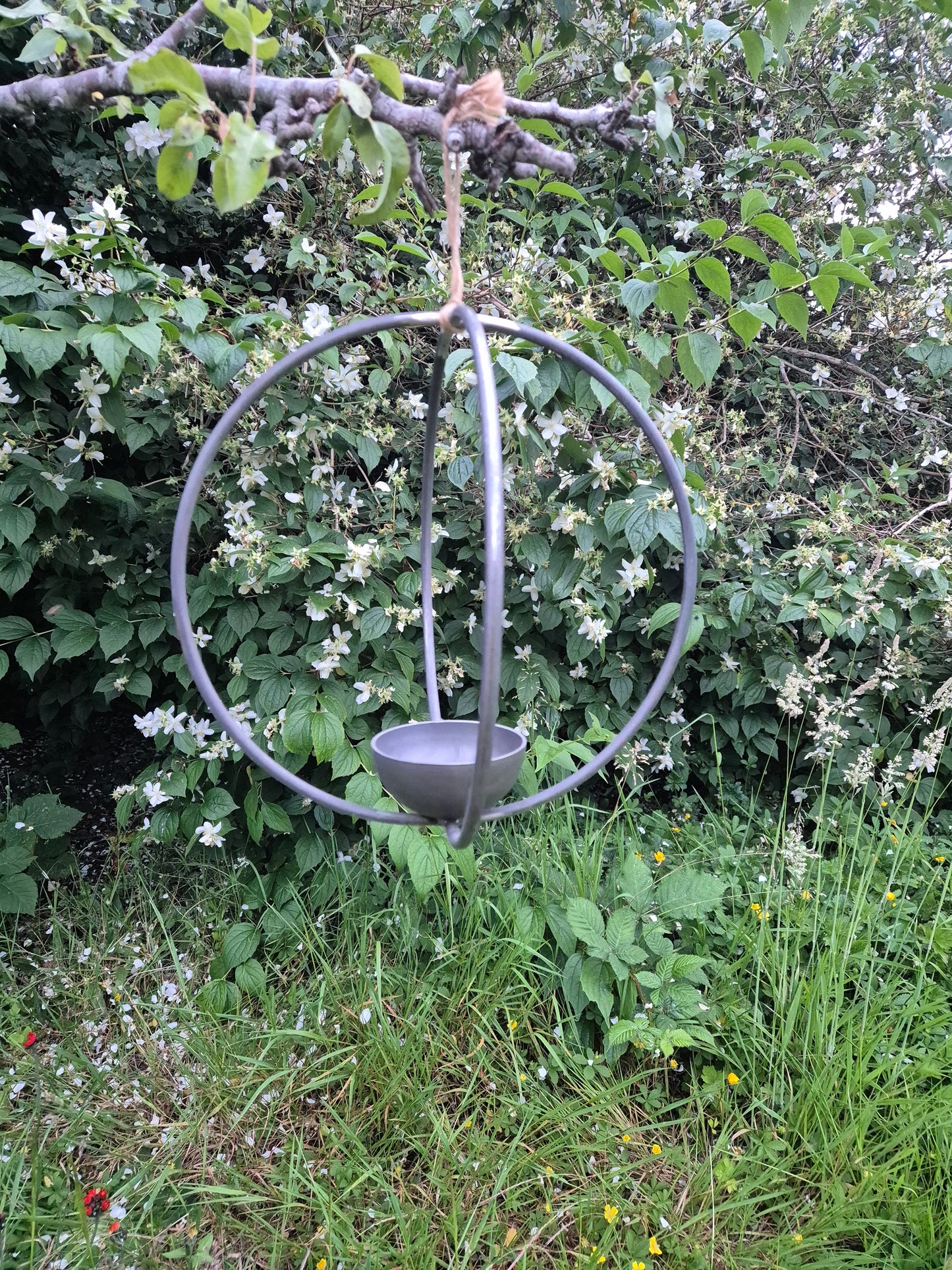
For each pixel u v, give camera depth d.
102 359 1.42
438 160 2.46
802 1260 1.38
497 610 0.55
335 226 2.35
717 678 2.40
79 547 2.05
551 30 2.44
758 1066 1.69
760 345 2.83
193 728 2.02
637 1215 1.42
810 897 2.02
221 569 1.97
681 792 2.54
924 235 2.94
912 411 2.86
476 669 2.26
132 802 2.00
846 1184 1.46
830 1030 1.69
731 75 2.77
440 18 2.24
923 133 2.68
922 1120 1.48
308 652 1.98
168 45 0.95
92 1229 1.37
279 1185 1.50
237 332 1.81
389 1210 1.43
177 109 0.66
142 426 1.92
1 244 1.99
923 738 2.35
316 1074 1.67
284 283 2.64
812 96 2.88
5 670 1.89
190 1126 1.57
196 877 2.23
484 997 1.73
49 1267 1.33
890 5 2.50
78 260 1.62
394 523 2.10
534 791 2.03
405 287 2.27
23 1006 1.89
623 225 2.68
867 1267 1.38
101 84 0.95
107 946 2.04
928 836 2.33
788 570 2.45
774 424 2.84
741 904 2.06
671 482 0.77
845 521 2.31
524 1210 1.45
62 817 2.15
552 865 2.01
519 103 0.94
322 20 2.29
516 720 2.30
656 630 2.39
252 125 0.64
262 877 2.14
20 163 2.25
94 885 2.29
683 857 2.18
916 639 2.45
